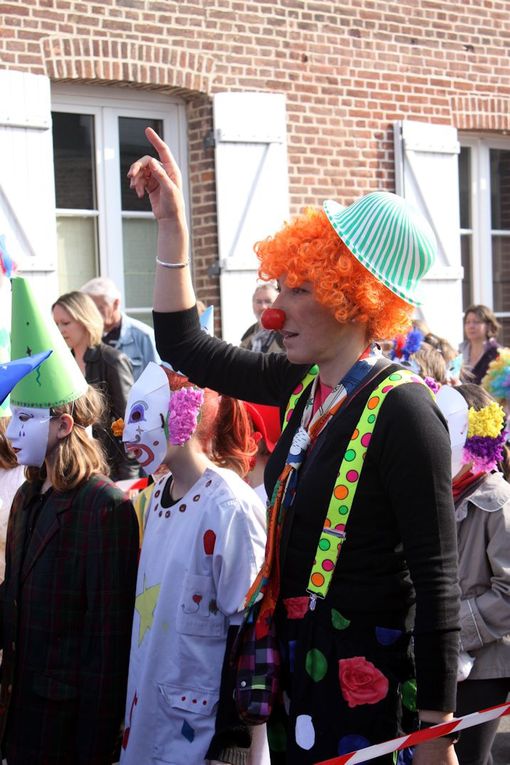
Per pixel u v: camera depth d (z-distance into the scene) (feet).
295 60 25.00
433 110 27.53
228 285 24.22
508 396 13.83
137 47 22.56
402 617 6.45
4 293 12.55
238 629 7.44
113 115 23.29
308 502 6.46
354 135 26.13
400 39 26.78
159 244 7.59
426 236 6.59
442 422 6.37
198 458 8.32
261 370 7.54
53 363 8.66
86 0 21.88
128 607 8.36
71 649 8.35
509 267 30.71
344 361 6.67
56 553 8.41
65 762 8.29
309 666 6.40
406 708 6.45
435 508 6.14
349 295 6.43
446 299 27.99
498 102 28.71
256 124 24.27
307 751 6.37
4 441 10.78
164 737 7.86
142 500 9.05
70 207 23.11
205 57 23.57
